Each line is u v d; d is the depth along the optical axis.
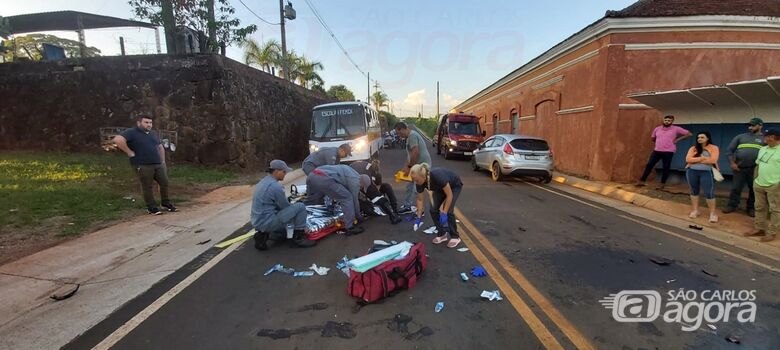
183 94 12.64
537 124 17.11
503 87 23.19
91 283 4.18
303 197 7.99
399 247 4.30
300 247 5.44
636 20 10.75
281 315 3.50
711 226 6.59
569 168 13.48
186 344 3.03
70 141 13.67
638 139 11.31
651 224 6.79
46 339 3.08
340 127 13.52
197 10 13.94
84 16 17.55
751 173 6.87
